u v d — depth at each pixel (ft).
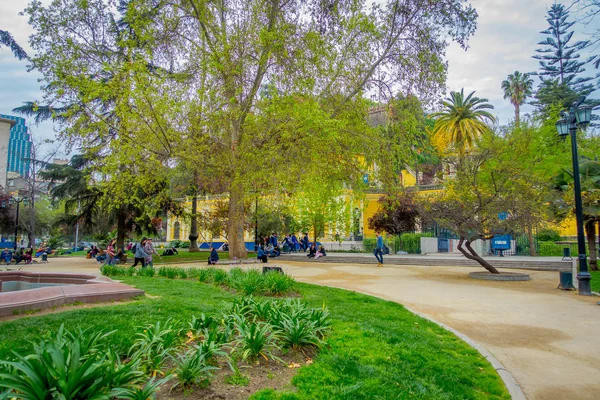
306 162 59.21
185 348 15.52
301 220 117.08
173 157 62.75
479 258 51.80
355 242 133.69
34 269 65.16
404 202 98.48
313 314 19.52
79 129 52.49
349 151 66.80
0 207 110.42
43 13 50.72
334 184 71.82
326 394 12.05
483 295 37.04
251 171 60.34
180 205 95.35
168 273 44.14
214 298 28.84
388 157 62.95
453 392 14.07
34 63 49.83
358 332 20.39
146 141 59.16
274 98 53.21
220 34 62.59
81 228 106.11
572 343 21.70
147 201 81.71
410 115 61.62
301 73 58.80
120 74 50.31
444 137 114.42
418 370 15.74
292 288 35.68
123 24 74.38
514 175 47.93
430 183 99.66
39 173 87.35
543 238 103.81
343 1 57.41
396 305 30.53
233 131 66.90
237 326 16.07
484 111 116.78
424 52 58.70
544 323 26.17
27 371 8.98
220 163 63.57
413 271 59.93
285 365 14.78
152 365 12.78
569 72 122.62
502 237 79.25
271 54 60.29
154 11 59.11
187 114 56.85
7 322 18.72
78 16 53.01
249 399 11.46
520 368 17.94
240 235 82.28
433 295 36.96
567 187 58.90
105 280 32.35
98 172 62.95
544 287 42.65
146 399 10.07
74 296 24.23
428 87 59.67
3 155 146.30
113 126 55.72
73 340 11.32
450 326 25.23
